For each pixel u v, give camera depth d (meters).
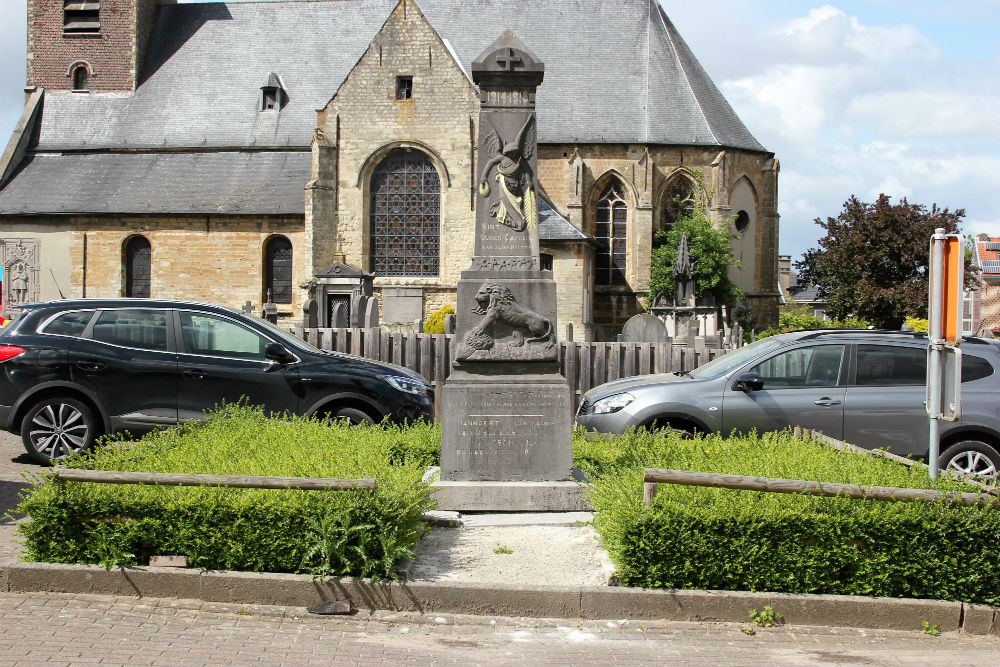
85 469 8.04
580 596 7.16
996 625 7.18
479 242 10.49
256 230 39.72
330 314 31.64
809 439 10.52
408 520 7.74
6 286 40.59
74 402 13.03
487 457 10.21
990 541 7.39
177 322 13.40
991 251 56.22
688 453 9.60
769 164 44.31
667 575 7.31
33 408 13.02
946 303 8.23
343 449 9.09
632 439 10.95
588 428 12.91
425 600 7.19
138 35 44.59
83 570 7.33
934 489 7.65
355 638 6.61
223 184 41.22
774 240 44.53
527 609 7.17
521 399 10.23
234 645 6.37
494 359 10.24
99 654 6.09
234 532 7.41
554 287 10.41
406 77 37.19
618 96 43.41
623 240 42.81
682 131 42.66
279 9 46.53
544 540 8.84
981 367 12.16
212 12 46.56
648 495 7.52
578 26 45.31
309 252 37.25
